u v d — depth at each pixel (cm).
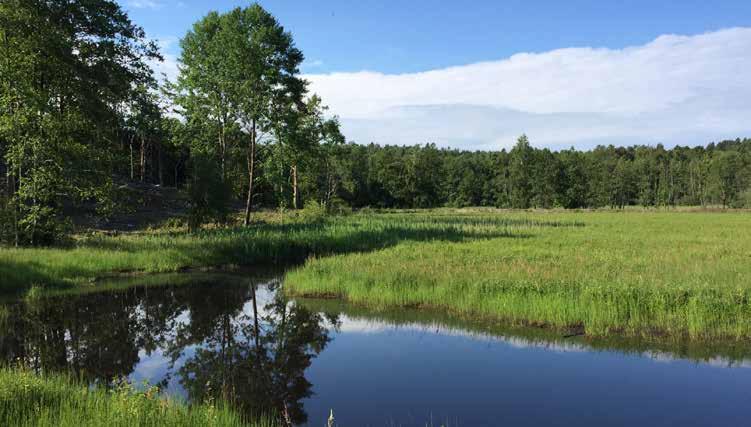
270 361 1039
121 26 2492
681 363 981
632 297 1254
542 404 794
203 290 1791
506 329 1241
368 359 1036
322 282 1686
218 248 2422
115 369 990
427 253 2142
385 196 10712
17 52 2147
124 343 1172
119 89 2495
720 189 9325
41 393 688
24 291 1656
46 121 2188
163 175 7438
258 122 3641
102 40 2438
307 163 4703
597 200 10162
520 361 1007
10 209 2228
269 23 3594
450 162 11988
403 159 11344
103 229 3344
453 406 793
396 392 853
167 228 3603
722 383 878
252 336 1232
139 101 2683
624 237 2850
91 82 2364
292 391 865
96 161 2366
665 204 10662
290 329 1289
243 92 3453
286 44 3631
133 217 3888
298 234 2808
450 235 2966
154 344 1165
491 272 1634
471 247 2356
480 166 12075
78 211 3653
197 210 3356
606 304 1236
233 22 3534
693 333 1116
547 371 947
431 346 1120
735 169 9238
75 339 1198
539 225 4028
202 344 1170
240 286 1869
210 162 3472
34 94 2133
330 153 5547
